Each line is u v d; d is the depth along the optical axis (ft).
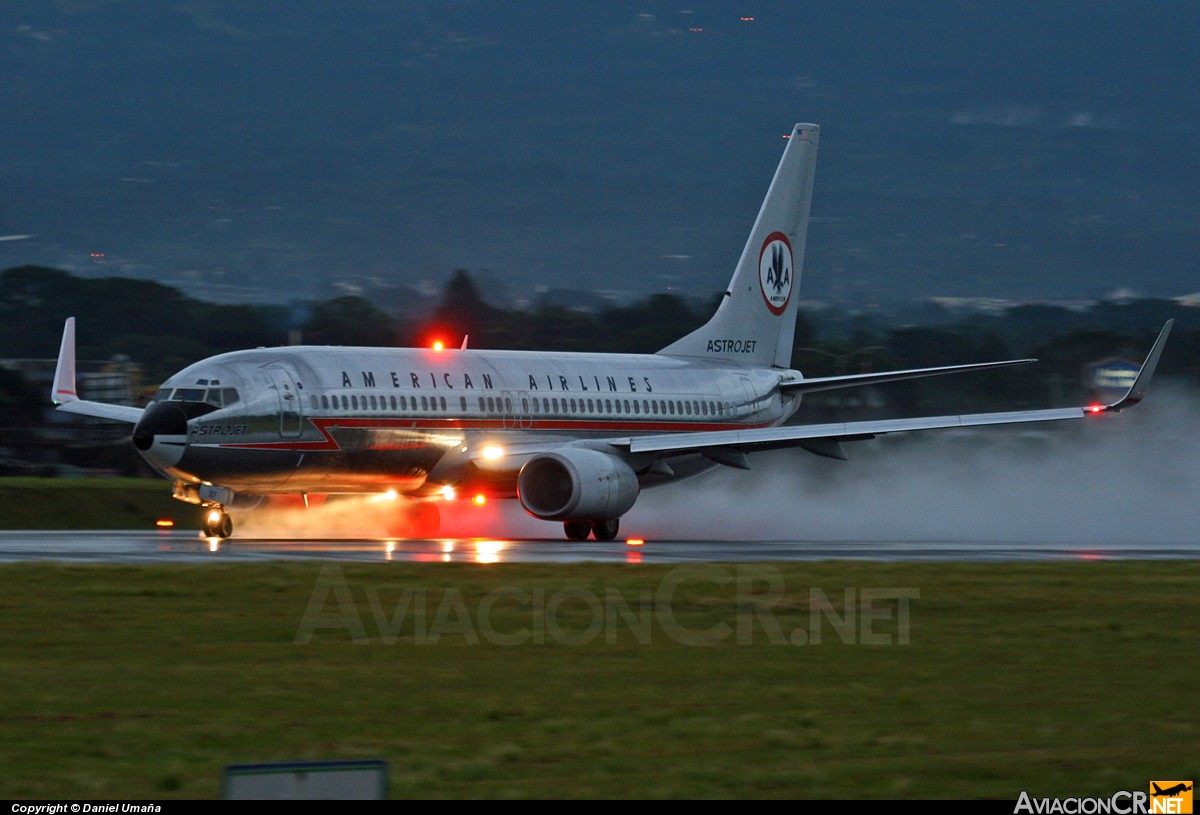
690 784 169.27
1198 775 175.94
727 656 253.65
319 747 184.44
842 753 184.85
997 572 384.88
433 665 240.53
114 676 226.99
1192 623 303.27
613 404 591.37
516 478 545.85
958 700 219.00
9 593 307.17
